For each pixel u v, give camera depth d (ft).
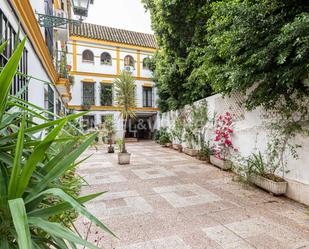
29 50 10.46
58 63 24.09
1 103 2.91
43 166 3.21
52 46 19.51
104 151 31.17
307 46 7.24
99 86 44.34
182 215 9.66
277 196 12.07
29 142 3.27
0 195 2.58
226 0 11.27
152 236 7.88
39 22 12.83
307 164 11.09
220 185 14.19
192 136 26.32
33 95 11.38
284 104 12.20
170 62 31.30
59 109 25.54
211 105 22.24
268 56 8.96
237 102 17.29
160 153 28.84
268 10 9.12
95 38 43.83
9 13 7.55
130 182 14.93
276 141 13.06
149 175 16.89
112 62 45.60
